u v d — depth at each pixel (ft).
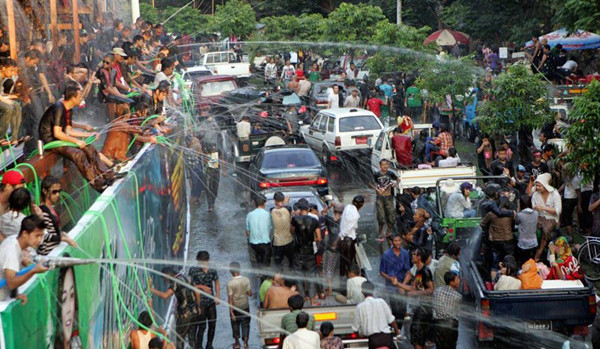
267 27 147.54
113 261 24.03
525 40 127.85
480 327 35.88
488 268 41.42
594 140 45.78
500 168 54.39
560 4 77.97
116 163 32.78
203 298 35.19
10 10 32.78
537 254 41.98
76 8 46.29
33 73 34.37
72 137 28.04
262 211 45.14
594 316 35.47
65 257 19.22
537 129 65.00
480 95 81.97
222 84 90.74
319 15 148.15
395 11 158.61
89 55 50.65
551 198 42.98
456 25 140.56
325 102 94.12
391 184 51.03
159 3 174.91
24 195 20.11
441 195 48.98
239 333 36.47
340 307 33.42
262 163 60.49
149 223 35.12
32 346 16.69
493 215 40.78
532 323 35.53
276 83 116.26
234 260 48.16
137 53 56.85
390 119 97.40
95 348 22.21
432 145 62.34
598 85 46.60
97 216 23.12
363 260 48.11
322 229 44.83
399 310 38.14
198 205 62.03
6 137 27.04
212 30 157.17
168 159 45.42
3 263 16.85
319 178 59.00
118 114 38.65
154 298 35.40
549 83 79.05
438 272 38.09
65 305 19.07
